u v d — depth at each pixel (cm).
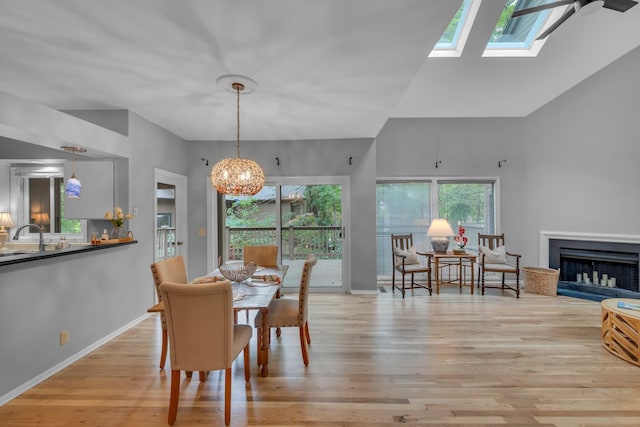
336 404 204
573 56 406
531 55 400
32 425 184
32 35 203
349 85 279
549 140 493
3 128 224
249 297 224
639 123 408
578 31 371
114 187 340
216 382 231
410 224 550
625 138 420
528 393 215
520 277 522
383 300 444
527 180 521
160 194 421
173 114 357
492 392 216
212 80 269
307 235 495
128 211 340
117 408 200
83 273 276
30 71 252
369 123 397
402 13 180
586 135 454
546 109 495
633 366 251
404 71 253
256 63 239
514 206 525
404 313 386
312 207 493
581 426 182
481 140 530
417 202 548
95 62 238
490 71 423
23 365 219
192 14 181
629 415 191
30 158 355
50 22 189
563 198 480
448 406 201
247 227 496
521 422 185
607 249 436
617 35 379
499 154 527
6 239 371
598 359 264
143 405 204
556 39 381
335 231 493
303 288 251
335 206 491
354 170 479
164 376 240
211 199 483
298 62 238
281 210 495
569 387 222
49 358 240
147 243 375
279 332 315
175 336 184
